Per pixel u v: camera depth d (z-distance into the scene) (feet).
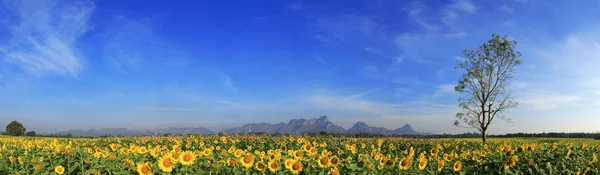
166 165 20.98
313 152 31.01
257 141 53.67
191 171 21.26
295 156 26.05
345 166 24.50
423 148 51.67
